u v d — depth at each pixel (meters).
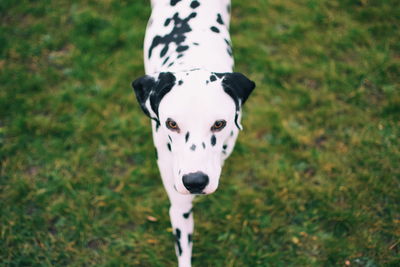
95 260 1.38
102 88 1.71
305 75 1.76
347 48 1.85
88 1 2.04
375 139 1.56
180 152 1.03
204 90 1.00
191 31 1.28
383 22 1.94
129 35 1.88
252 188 1.50
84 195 1.47
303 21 1.96
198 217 1.44
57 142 1.57
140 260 1.37
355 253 1.36
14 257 1.37
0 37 1.88
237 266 1.36
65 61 1.81
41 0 2.05
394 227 1.39
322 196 1.45
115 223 1.44
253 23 1.94
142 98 1.07
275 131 1.59
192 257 1.37
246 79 1.05
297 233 1.41
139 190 1.48
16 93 1.67
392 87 1.69
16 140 1.56
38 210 1.45
